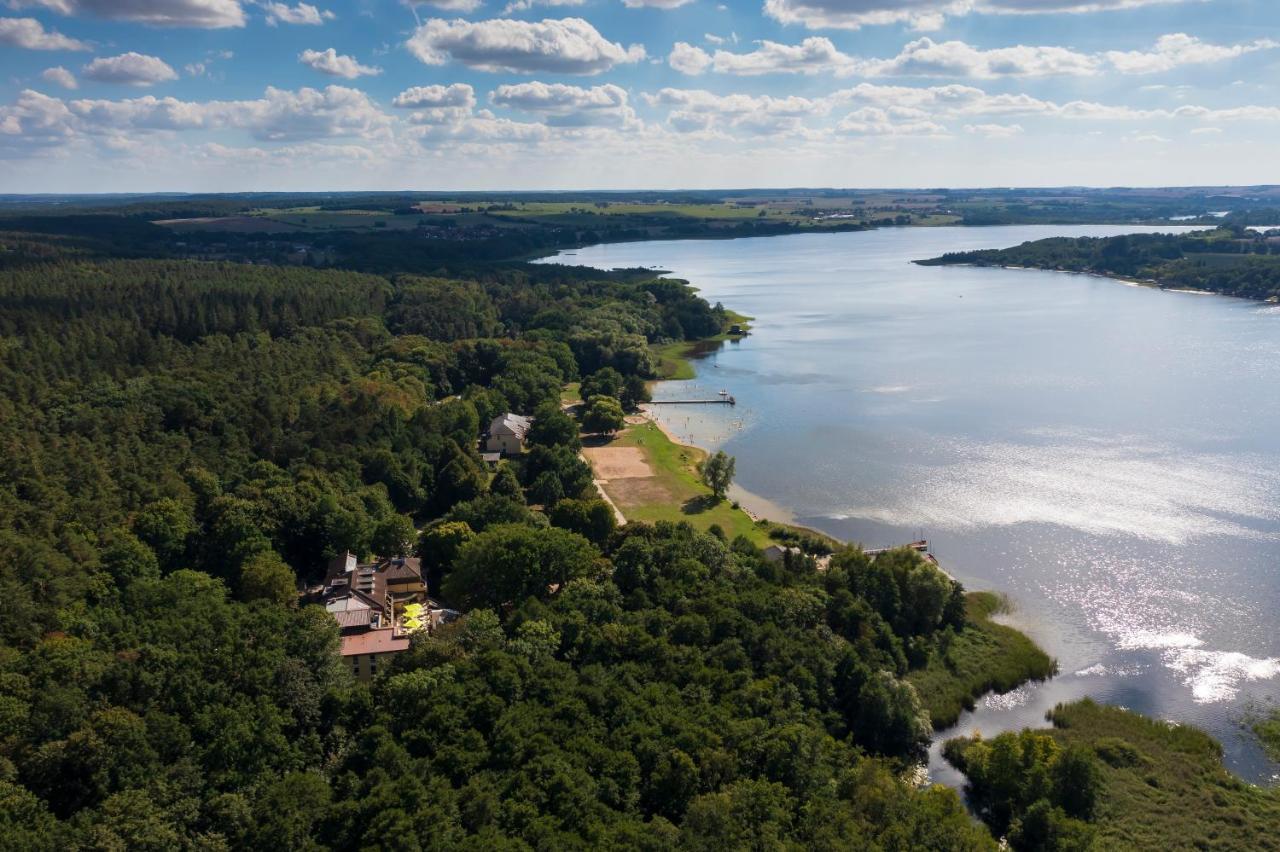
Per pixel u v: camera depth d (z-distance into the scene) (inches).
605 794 3730.3
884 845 3612.2
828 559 6510.8
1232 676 5182.1
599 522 6707.7
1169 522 7106.3
